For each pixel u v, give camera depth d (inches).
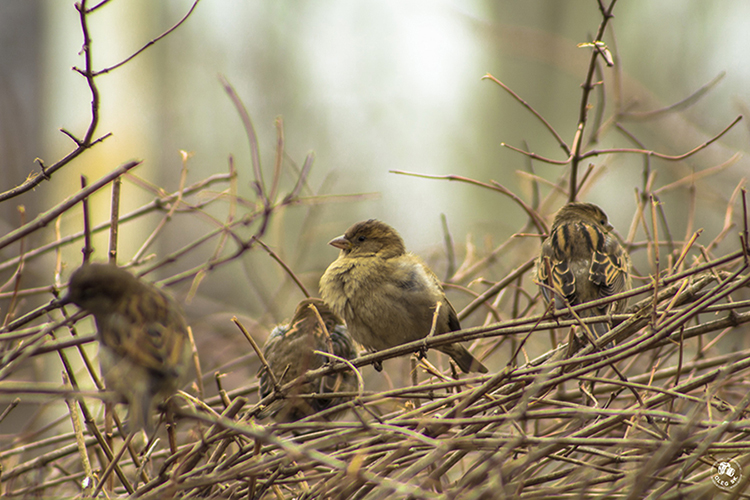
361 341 358.9
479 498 202.5
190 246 379.6
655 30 1073.5
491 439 218.1
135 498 230.5
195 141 908.6
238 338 482.9
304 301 358.0
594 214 393.1
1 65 697.0
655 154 357.7
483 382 267.7
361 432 233.9
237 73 986.1
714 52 1034.1
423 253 541.3
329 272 362.3
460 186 995.3
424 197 984.3
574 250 361.1
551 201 488.1
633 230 413.7
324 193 759.1
